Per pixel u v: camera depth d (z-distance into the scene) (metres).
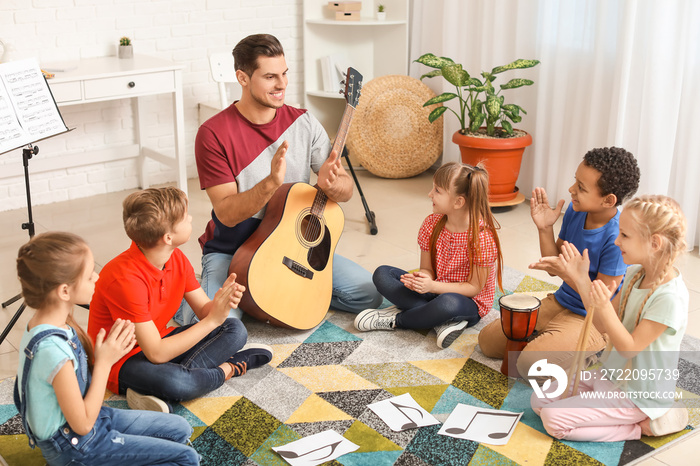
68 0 3.62
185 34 4.03
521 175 3.98
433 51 4.27
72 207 3.78
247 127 2.53
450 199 2.38
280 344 2.45
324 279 2.55
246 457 1.89
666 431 1.97
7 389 2.19
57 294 1.62
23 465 1.88
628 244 1.84
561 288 2.35
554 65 3.63
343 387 2.21
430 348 2.43
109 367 1.72
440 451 1.91
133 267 1.99
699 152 3.08
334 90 4.38
